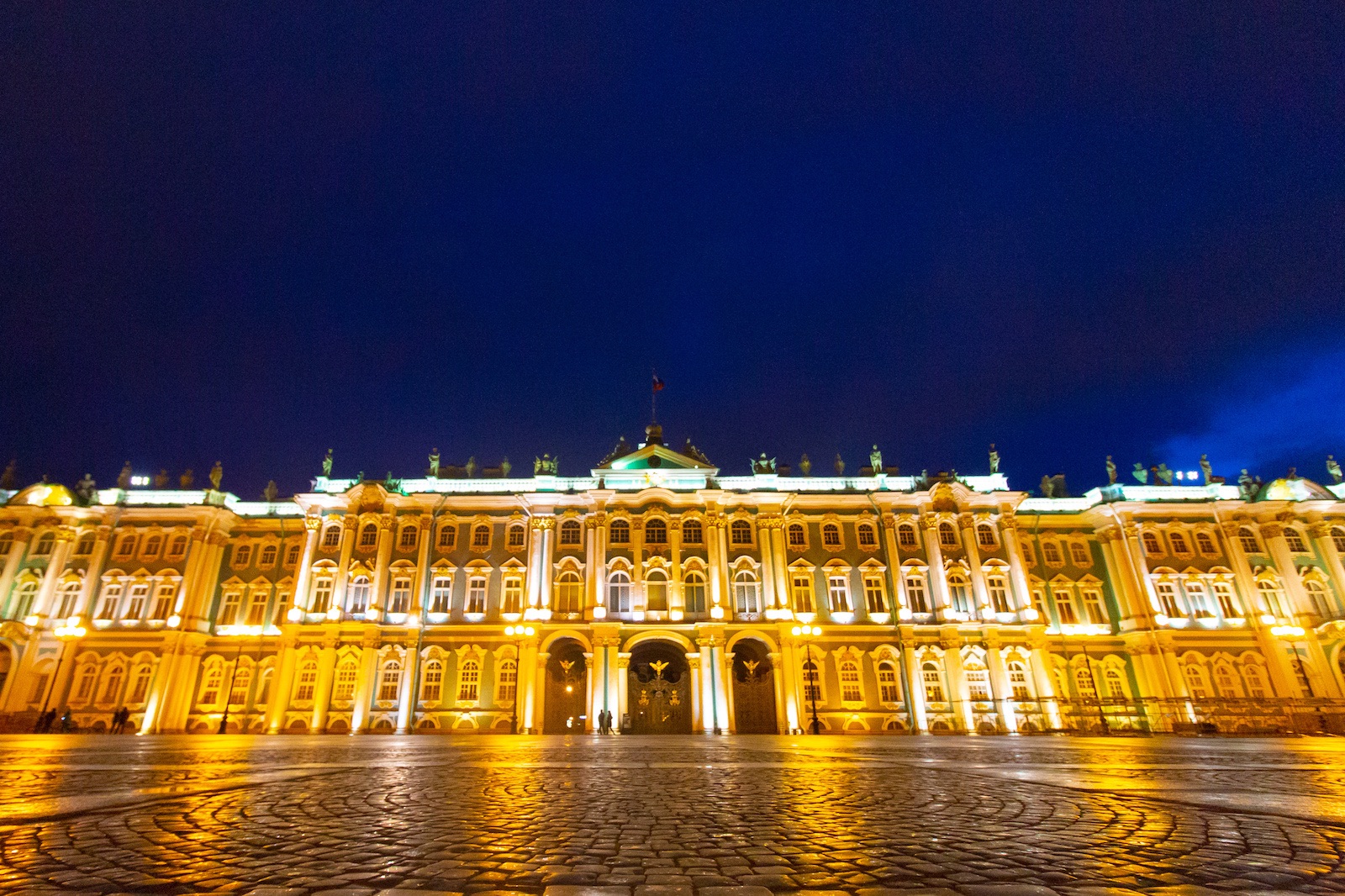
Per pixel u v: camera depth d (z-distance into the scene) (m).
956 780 12.41
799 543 60.19
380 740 34.72
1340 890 4.71
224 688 57.00
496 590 57.78
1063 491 67.81
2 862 5.50
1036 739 38.84
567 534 59.56
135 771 13.55
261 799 9.31
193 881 4.98
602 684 54.25
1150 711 56.44
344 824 7.45
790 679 55.09
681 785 11.66
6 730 52.06
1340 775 13.56
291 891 4.77
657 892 4.81
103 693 55.56
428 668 55.53
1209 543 61.34
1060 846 6.25
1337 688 55.38
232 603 59.97
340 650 55.72
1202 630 58.19
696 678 54.75
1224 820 7.69
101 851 5.95
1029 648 57.09
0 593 57.38
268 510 63.91
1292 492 61.84
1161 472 65.62
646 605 56.69
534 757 19.22
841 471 66.62
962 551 59.97
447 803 9.21
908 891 4.77
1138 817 7.88
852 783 11.89
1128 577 60.38
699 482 62.06
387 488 61.09
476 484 62.53
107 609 57.78
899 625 56.84
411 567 57.81
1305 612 57.72
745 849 6.24
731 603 57.56
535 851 6.16
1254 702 48.94
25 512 59.44
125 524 60.25
